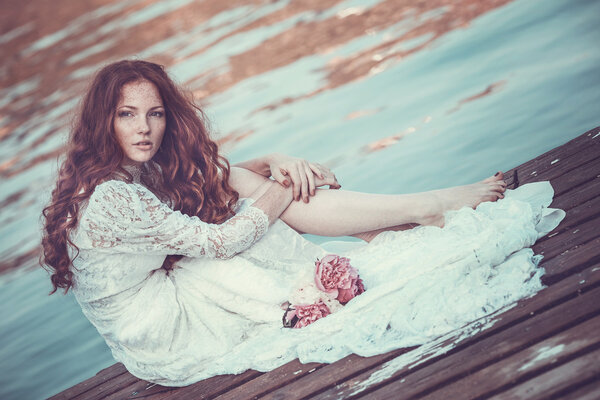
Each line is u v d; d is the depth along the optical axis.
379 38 8.56
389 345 2.10
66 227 2.34
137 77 2.38
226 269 2.47
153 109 2.42
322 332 2.29
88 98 2.41
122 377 2.87
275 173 2.62
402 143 5.32
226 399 2.23
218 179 2.65
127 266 2.38
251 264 2.48
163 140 2.60
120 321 2.43
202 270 2.48
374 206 2.58
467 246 2.29
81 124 2.44
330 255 2.42
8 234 6.85
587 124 4.26
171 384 2.48
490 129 4.83
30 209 7.22
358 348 2.14
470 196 2.63
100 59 12.60
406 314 2.18
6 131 10.38
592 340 1.73
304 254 2.61
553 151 3.07
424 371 1.93
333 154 5.67
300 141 6.21
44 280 5.70
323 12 10.94
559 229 2.38
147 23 14.44
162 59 11.07
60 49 14.70
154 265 2.45
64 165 2.47
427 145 5.06
